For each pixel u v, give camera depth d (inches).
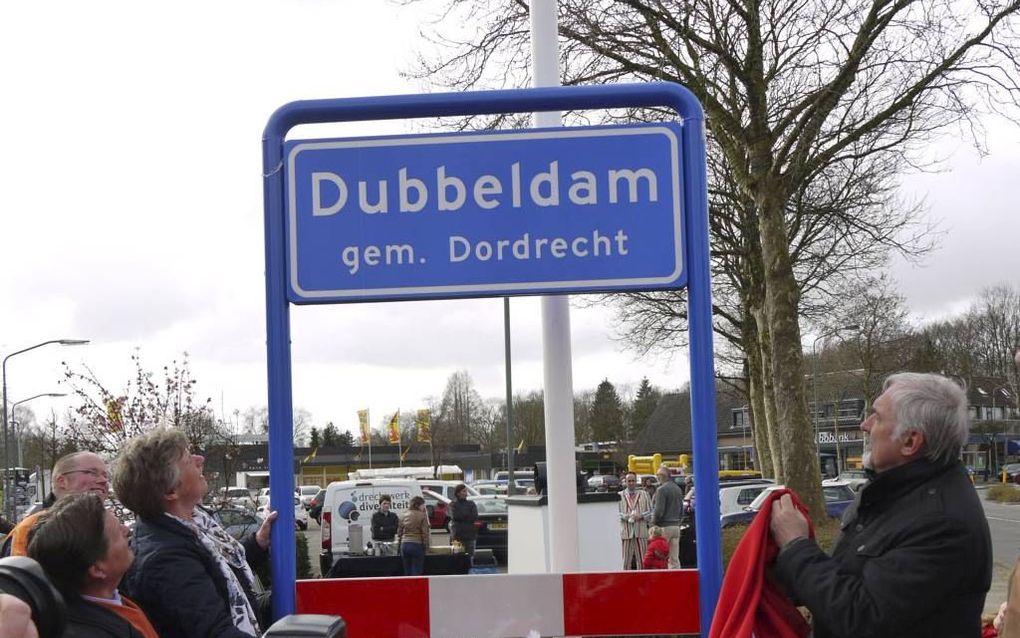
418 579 112.8
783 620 99.4
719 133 641.0
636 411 3358.8
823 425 2652.6
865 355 1556.3
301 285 115.6
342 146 116.6
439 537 936.3
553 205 115.6
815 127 581.0
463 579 112.7
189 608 104.0
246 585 122.3
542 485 301.6
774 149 628.1
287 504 113.6
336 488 676.1
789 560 97.3
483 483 1476.4
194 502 114.0
